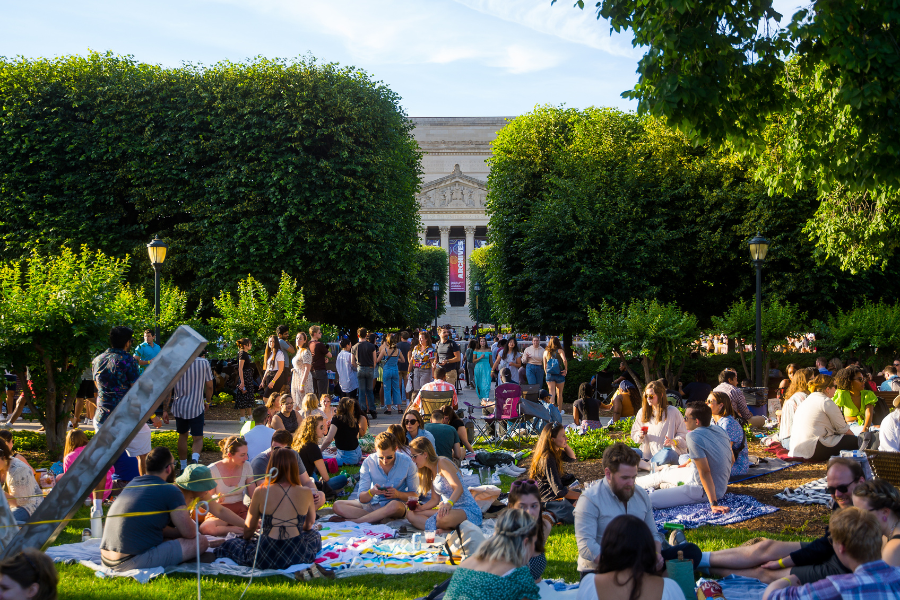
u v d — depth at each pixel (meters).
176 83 22.59
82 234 21.69
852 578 3.95
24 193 21.33
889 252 15.51
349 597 5.32
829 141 10.41
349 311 25.66
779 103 9.27
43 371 11.47
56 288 11.21
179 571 5.91
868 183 9.49
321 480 8.61
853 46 8.11
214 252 22.02
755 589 5.09
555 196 24.52
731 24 8.73
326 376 15.45
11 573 3.40
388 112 25.62
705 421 7.80
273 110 22.23
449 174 82.50
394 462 7.73
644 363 18.06
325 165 22.36
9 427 13.45
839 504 5.20
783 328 19.47
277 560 5.95
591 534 5.26
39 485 8.12
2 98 21.42
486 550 3.95
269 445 9.04
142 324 13.12
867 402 10.52
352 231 23.00
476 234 88.12
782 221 21.31
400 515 7.55
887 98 8.34
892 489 4.64
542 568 5.03
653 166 24.59
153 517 5.91
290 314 18.66
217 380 19.28
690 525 7.09
